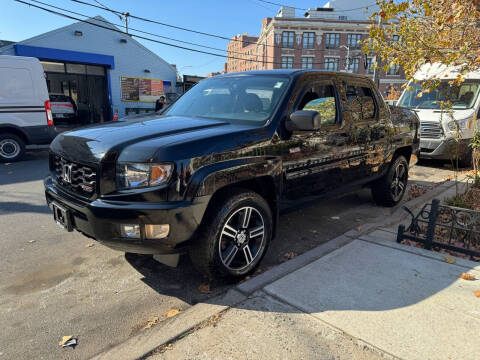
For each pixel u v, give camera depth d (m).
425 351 2.09
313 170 3.53
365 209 5.05
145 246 2.46
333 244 3.61
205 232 2.64
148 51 20.28
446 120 7.75
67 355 2.17
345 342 2.17
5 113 8.89
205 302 2.60
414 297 2.64
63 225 2.95
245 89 3.63
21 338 2.32
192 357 2.06
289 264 3.18
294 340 2.19
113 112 19.44
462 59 3.99
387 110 4.82
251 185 3.07
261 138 2.97
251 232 2.96
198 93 4.04
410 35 3.79
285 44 55.47
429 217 3.46
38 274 3.19
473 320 2.38
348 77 4.19
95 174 2.54
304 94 3.46
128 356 2.07
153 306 2.69
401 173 5.20
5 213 4.86
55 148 3.07
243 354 2.07
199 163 2.53
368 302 2.58
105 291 2.91
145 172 2.41
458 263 3.20
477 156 5.16
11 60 8.88
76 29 17.31
